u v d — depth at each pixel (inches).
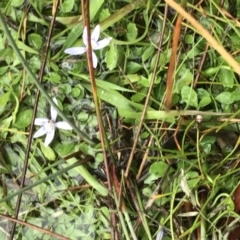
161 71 4.6
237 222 4.5
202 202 4.6
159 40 4.5
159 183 4.5
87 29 3.8
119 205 4.4
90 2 4.6
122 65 4.6
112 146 4.6
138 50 4.6
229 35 4.6
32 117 4.5
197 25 3.4
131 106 4.6
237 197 4.6
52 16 4.6
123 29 4.6
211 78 4.6
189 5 4.5
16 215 4.5
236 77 4.6
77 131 4.5
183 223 4.6
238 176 4.6
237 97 4.5
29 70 4.2
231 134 4.6
